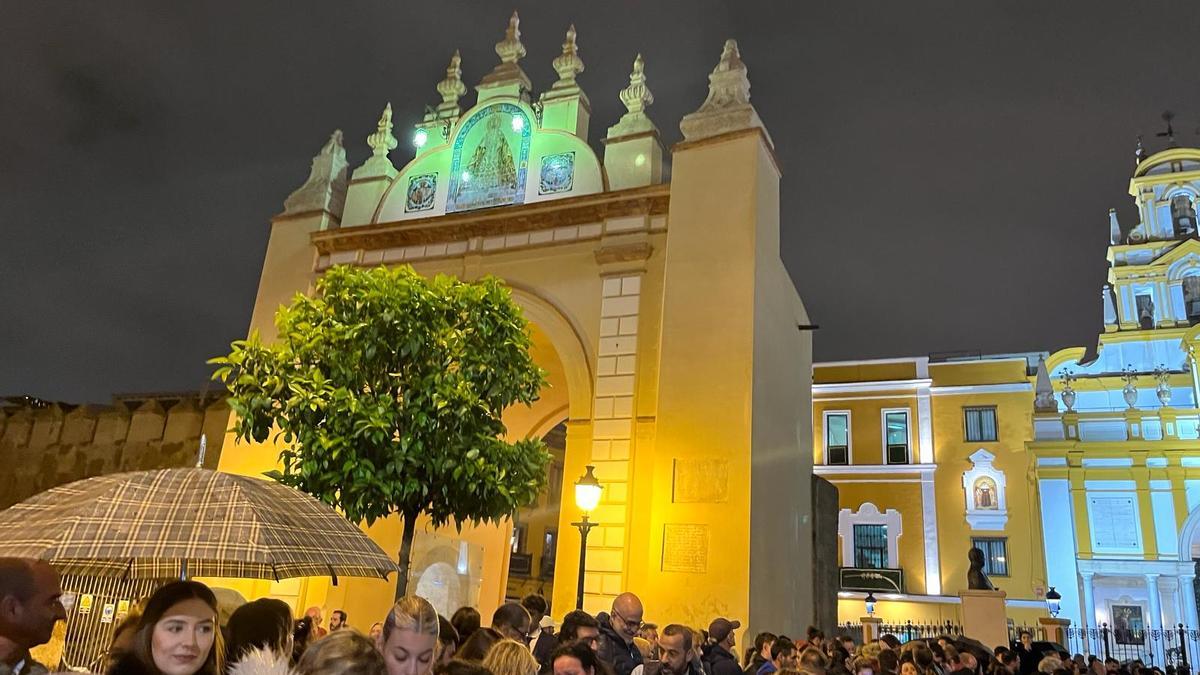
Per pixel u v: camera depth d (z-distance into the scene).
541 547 35.09
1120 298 33.91
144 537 4.44
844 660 10.50
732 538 14.58
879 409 34.41
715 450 15.23
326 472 11.80
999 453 32.09
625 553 15.65
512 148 20.34
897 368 34.56
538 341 20.97
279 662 3.54
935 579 31.50
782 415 17.78
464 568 17.83
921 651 9.02
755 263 16.20
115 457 26.00
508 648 4.87
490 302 13.34
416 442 11.80
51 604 3.79
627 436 16.56
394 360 12.55
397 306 12.54
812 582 19.48
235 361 12.77
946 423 33.28
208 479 5.05
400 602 4.40
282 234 21.97
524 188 19.84
